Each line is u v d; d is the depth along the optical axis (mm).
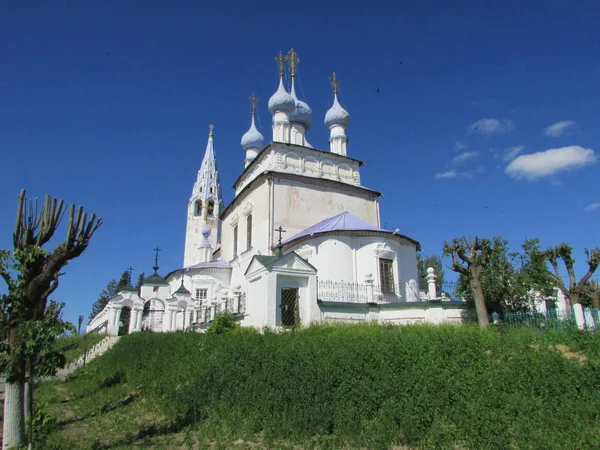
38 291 9719
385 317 21625
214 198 65438
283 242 31844
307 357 11266
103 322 33500
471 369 10242
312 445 8719
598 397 8844
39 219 9961
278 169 35281
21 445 9266
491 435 7848
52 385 20203
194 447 9766
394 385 9500
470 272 20812
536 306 24172
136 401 15242
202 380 12812
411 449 8195
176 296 31281
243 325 19828
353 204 36312
